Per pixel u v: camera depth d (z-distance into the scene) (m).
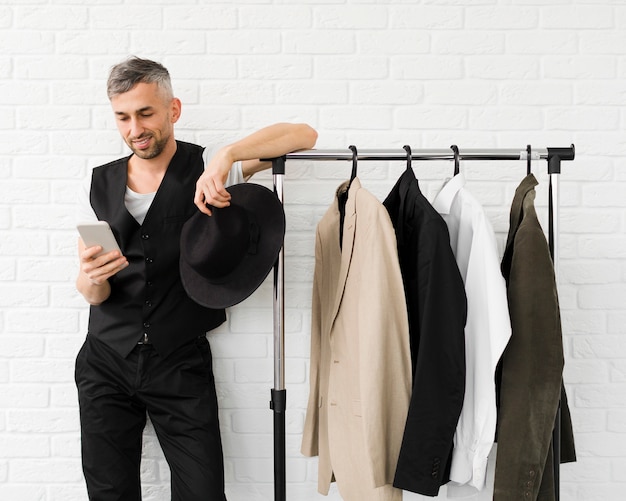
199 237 1.61
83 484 2.02
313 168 2.01
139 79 1.63
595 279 2.03
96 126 1.98
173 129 1.91
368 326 1.51
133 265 1.75
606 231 2.02
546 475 1.63
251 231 1.63
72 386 2.01
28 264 2.00
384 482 1.52
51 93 1.97
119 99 1.64
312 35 1.99
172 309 1.77
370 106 2.00
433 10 1.99
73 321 2.01
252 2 1.98
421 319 1.51
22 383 2.00
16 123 1.97
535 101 2.00
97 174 1.81
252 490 2.04
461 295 1.50
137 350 1.76
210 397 1.84
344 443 1.62
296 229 2.01
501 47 2.00
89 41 1.97
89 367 1.81
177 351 1.80
